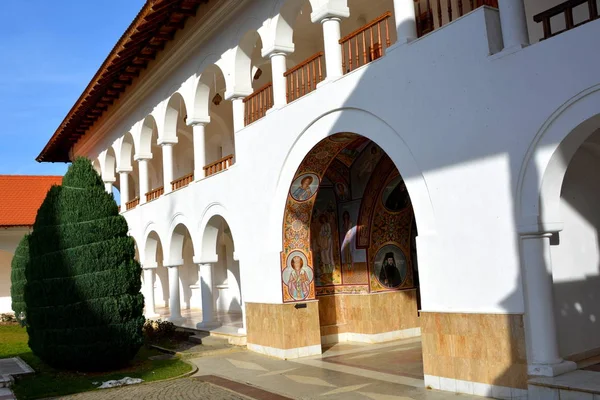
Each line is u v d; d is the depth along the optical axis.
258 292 12.48
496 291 7.31
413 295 13.57
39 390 9.85
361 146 12.55
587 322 7.89
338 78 10.01
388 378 9.16
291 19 11.87
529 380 6.79
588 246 8.12
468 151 7.66
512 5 7.26
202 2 14.00
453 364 7.81
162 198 17.73
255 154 12.62
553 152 6.73
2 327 21.48
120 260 11.44
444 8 11.91
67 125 23.59
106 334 11.01
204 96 15.38
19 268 20.19
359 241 13.22
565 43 6.59
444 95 8.01
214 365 11.41
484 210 7.46
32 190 29.34
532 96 6.91
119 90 19.67
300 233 12.00
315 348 11.83
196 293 24.14
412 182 8.49
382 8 13.64
